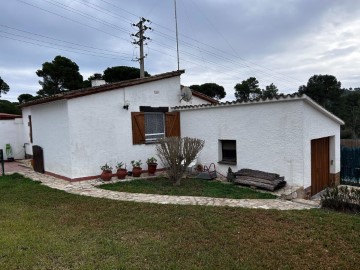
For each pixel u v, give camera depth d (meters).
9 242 4.81
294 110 8.78
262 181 8.94
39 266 4.08
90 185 9.52
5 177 11.17
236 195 8.17
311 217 6.15
